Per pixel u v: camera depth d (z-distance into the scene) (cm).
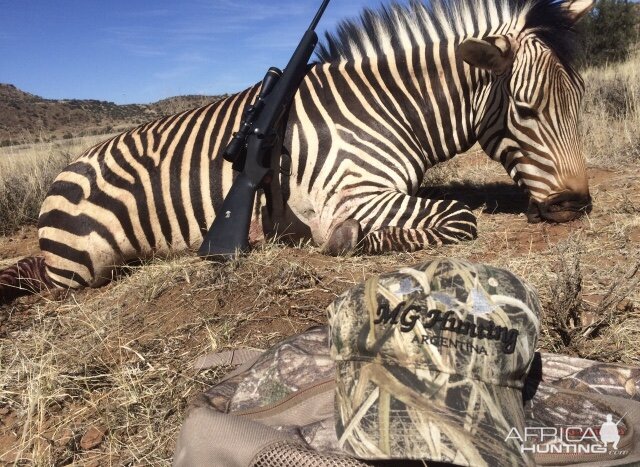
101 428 288
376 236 424
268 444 175
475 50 433
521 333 172
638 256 395
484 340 168
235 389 233
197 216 451
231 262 394
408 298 175
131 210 451
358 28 479
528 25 459
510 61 441
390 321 172
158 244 459
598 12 1925
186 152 454
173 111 1012
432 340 167
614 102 934
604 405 203
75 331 383
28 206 716
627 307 332
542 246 427
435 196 575
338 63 469
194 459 184
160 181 450
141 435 278
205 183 446
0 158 955
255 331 335
